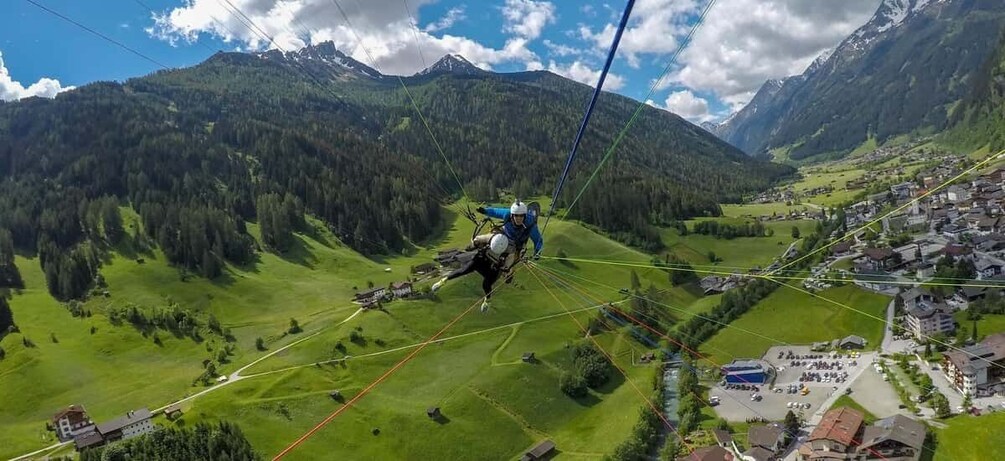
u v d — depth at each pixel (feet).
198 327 409.69
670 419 260.83
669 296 422.82
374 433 267.18
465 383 305.94
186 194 622.95
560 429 276.62
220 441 235.81
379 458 253.44
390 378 317.63
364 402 290.76
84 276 466.29
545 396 298.56
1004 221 415.03
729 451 224.94
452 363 333.01
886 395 250.78
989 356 243.19
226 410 279.28
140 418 273.13
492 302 406.62
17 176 646.74
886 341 298.35
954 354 249.96
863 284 355.97
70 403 319.88
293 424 271.90
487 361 332.19
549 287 431.84
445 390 301.02
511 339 357.82
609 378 315.58
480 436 268.00
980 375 231.50
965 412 223.30
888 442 205.46
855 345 298.97
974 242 391.04
